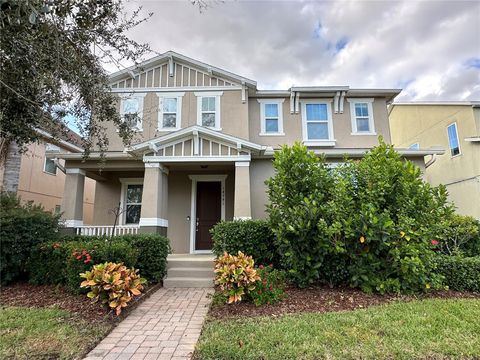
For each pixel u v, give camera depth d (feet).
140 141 37.19
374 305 16.43
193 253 35.17
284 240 19.36
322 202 20.43
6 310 16.30
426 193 19.27
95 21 15.39
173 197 36.83
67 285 20.15
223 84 39.50
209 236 36.40
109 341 13.04
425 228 18.66
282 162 21.29
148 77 39.55
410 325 13.16
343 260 19.45
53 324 14.29
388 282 18.30
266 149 31.48
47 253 21.49
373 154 21.72
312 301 17.40
